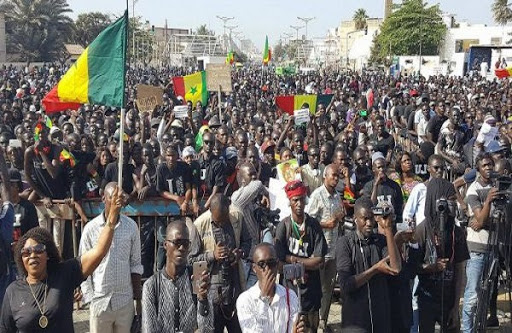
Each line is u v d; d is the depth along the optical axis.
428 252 5.74
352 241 5.29
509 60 46.12
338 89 31.23
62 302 4.26
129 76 42.72
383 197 7.39
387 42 69.00
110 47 6.26
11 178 6.29
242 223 6.03
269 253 4.51
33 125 13.45
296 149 10.34
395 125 17.91
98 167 8.45
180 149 10.66
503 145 10.40
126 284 5.41
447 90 30.53
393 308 5.45
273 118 17.42
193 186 8.08
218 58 70.94
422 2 68.19
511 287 6.73
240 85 34.81
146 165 8.25
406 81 40.06
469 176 8.44
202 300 4.75
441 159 6.59
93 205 7.91
